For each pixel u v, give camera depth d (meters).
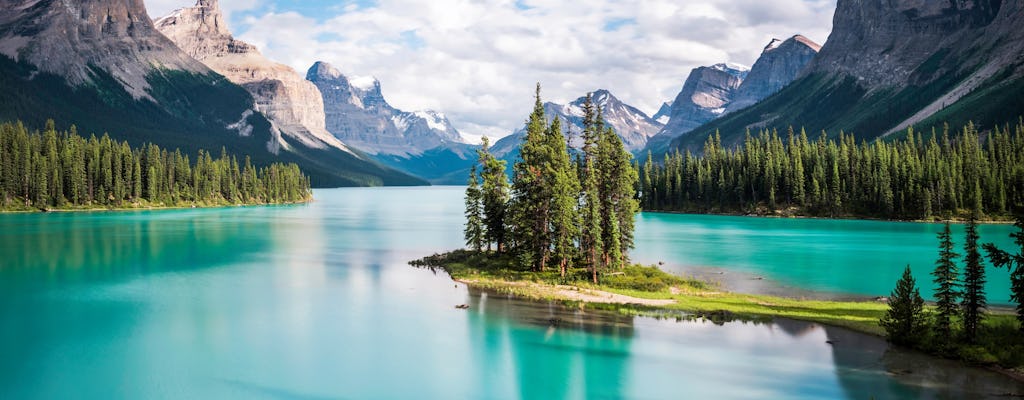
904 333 48.19
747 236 138.12
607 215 80.75
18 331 54.00
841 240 128.88
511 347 49.91
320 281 78.69
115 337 52.53
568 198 78.75
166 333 53.91
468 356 47.97
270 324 57.16
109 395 40.19
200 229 150.38
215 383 42.47
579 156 95.50
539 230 82.44
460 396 40.25
